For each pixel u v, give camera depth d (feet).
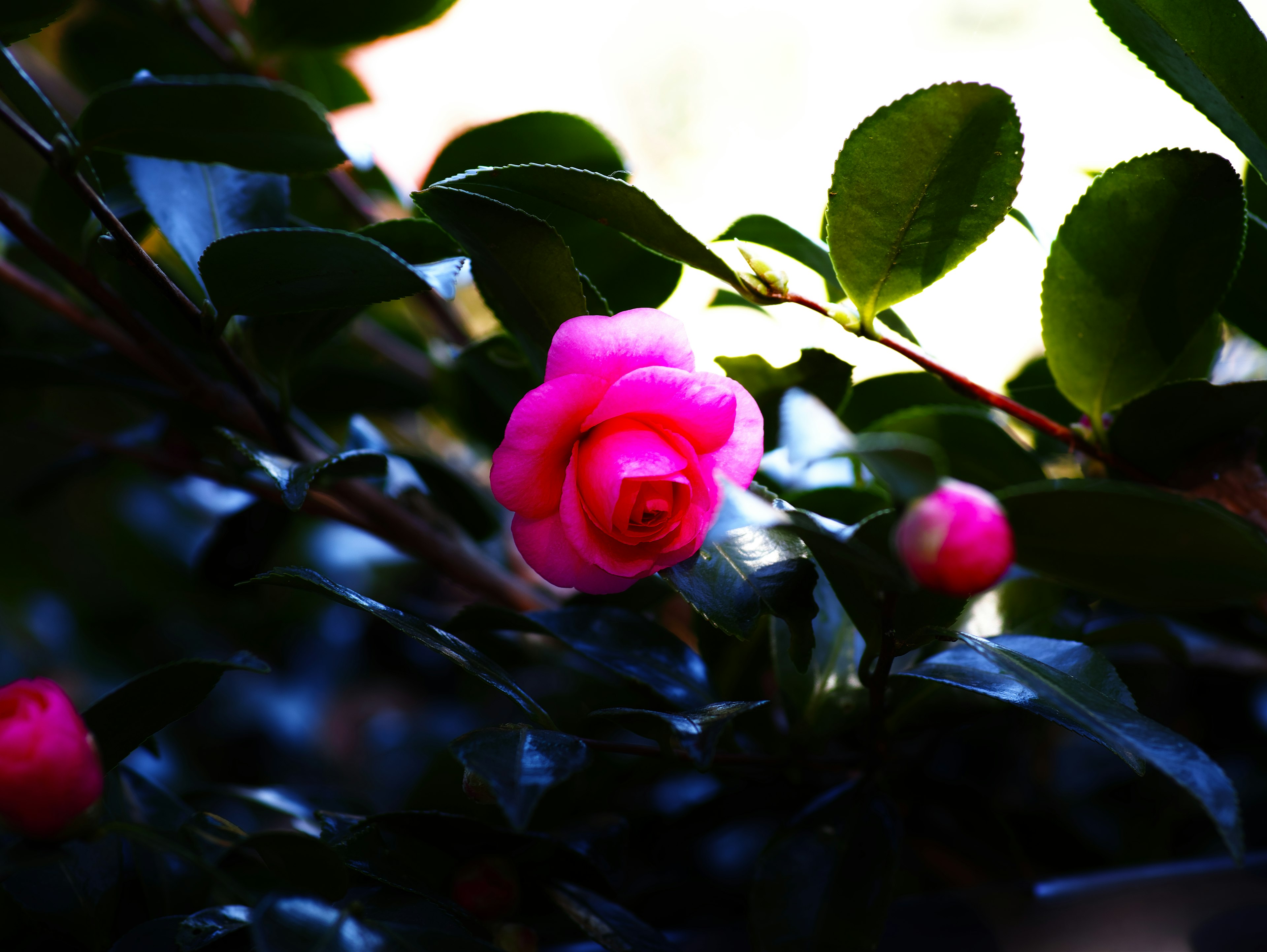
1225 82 2.20
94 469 2.81
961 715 2.29
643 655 2.31
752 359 2.29
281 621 3.62
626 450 2.09
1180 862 2.44
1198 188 2.18
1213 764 1.99
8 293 2.97
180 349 2.54
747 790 2.42
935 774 2.63
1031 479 2.36
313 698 3.91
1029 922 2.30
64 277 2.38
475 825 2.18
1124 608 2.52
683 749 2.06
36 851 2.02
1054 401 2.45
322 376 2.75
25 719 2.01
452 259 2.24
